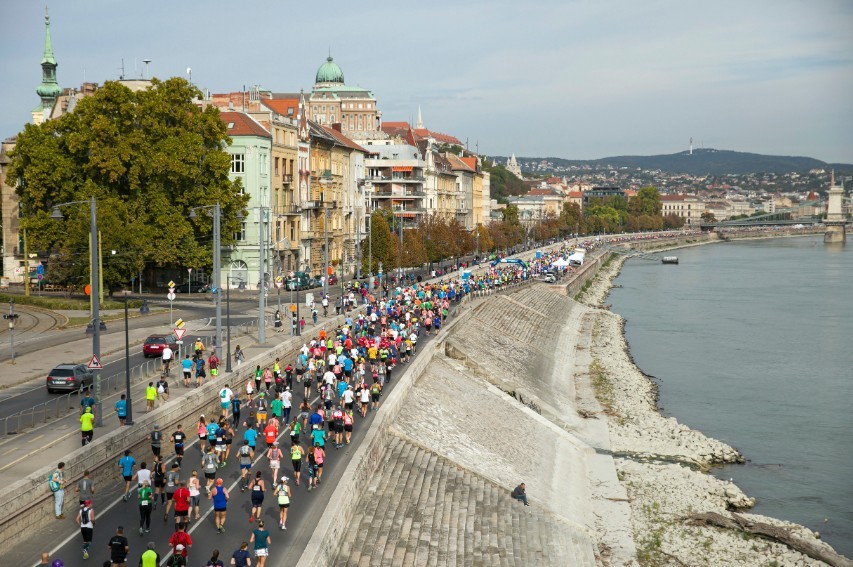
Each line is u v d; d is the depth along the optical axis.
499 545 53.50
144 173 125.38
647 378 120.56
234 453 56.44
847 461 82.88
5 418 53.34
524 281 190.00
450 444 69.56
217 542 42.19
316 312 104.44
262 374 72.06
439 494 58.28
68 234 119.25
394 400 69.38
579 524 62.22
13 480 42.94
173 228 126.00
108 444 49.31
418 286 144.25
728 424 96.31
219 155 129.75
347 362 74.44
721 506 69.62
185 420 60.22
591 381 116.19
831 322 175.50
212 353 71.69
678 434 88.56
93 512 40.97
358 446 58.00
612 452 83.19
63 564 37.03
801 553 60.88
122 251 118.06
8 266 151.75
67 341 88.00
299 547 42.19
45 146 124.50
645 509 67.88
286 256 162.62
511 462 71.44
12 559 38.94
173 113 128.38
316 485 51.00
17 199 151.12
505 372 104.00
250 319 106.62
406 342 86.38
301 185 170.38
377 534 49.56
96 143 122.19
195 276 143.88
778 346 146.88
